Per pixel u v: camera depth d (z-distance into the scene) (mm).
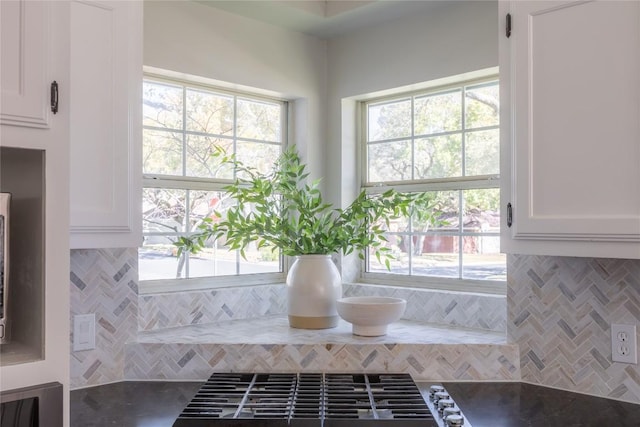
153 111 2441
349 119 2922
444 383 2031
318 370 2062
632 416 1689
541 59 1696
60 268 1360
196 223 2580
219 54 2539
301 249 2422
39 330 1359
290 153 2781
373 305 2148
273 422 1546
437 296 2521
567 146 1643
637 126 1519
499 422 1642
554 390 1951
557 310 1976
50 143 1353
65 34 1377
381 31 2734
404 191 2764
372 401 1707
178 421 1553
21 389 1284
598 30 1587
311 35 2889
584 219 1596
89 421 1646
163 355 2070
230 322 2539
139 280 2398
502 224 1798
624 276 1830
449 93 2613
